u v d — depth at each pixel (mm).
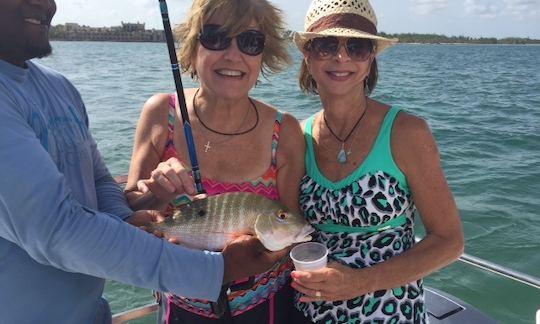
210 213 1898
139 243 1438
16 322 1482
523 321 4172
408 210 2293
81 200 1661
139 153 2301
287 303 2418
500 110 16516
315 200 2332
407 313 2164
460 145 10758
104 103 14359
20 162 1287
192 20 2145
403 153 2172
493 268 2906
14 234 1329
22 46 1501
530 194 7332
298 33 2344
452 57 66875
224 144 2264
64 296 1579
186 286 1498
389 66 41844
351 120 2314
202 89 2297
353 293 2064
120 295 4316
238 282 2115
